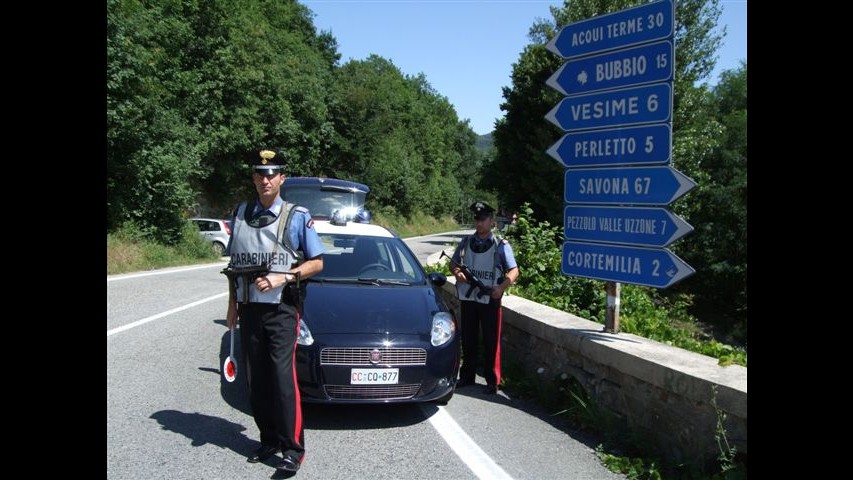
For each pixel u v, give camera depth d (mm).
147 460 3988
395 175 56219
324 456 4199
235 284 4078
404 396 4793
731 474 3520
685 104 24141
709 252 28047
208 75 28438
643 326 6938
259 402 4031
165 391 5426
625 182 5219
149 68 18688
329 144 42875
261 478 3801
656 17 5008
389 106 52500
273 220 3973
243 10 34781
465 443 4512
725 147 29250
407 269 6277
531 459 4258
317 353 4645
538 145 29125
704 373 3926
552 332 5469
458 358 5191
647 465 4113
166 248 20109
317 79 40219
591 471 4086
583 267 5531
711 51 24844
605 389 4816
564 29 5742
